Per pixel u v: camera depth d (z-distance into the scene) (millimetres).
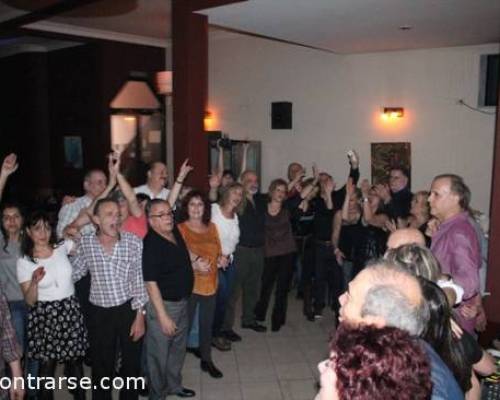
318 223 4766
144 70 8086
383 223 4090
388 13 4297
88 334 3068
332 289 4844
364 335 1117
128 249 2842
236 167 7414
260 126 7734
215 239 3598
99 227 2836
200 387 3529
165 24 6844
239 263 4312
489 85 5941
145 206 3525
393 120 6641
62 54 8219
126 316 2867
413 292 1436
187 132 4414
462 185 2502
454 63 6145
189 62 4344
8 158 3111
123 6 5754
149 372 3049
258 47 7605
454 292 1887
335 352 1111
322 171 7270
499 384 2225
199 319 3641
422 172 6523
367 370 1035
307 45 6078
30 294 2840
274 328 4609
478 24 4746
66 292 2934
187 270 3064
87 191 3957
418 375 1056
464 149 6199
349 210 4348
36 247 2852
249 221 4305
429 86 6352
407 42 5812
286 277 4566
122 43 7734
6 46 8688
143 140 8195
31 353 2898
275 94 7547
